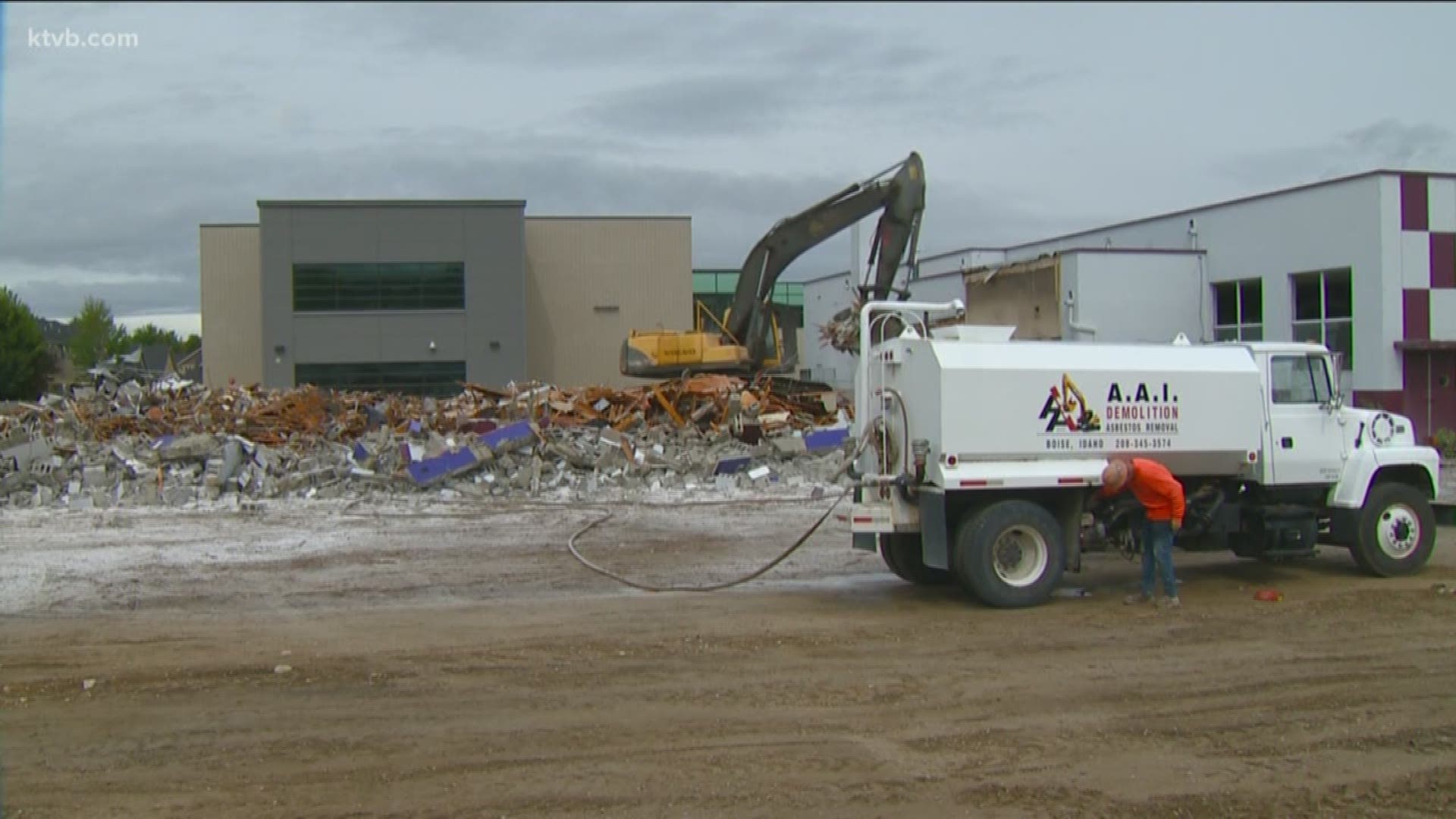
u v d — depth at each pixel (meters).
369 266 46.50
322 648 9.46
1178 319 30.52
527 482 19.67
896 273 23.31
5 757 6.82
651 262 50.97
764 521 17.12
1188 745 7.01
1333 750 6.93
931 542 11.17
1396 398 26.41
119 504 18.22
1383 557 12.61
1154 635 9.88
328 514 17.50
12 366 62.81
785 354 31.98
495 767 6.62
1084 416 11.33
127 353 83.25
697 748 6.96
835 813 5.96
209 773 6.55
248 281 48.88
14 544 14.80
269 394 30.95
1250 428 12.00
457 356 47.00
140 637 9.88
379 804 6.09
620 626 10.33
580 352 50.59
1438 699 7.97
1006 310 21.62
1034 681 8.44
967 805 6.07
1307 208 28.12
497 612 10.98
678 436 23.50
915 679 8.50
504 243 47.16
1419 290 26.56
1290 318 28.69
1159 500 11.07
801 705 7.83
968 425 10.94
